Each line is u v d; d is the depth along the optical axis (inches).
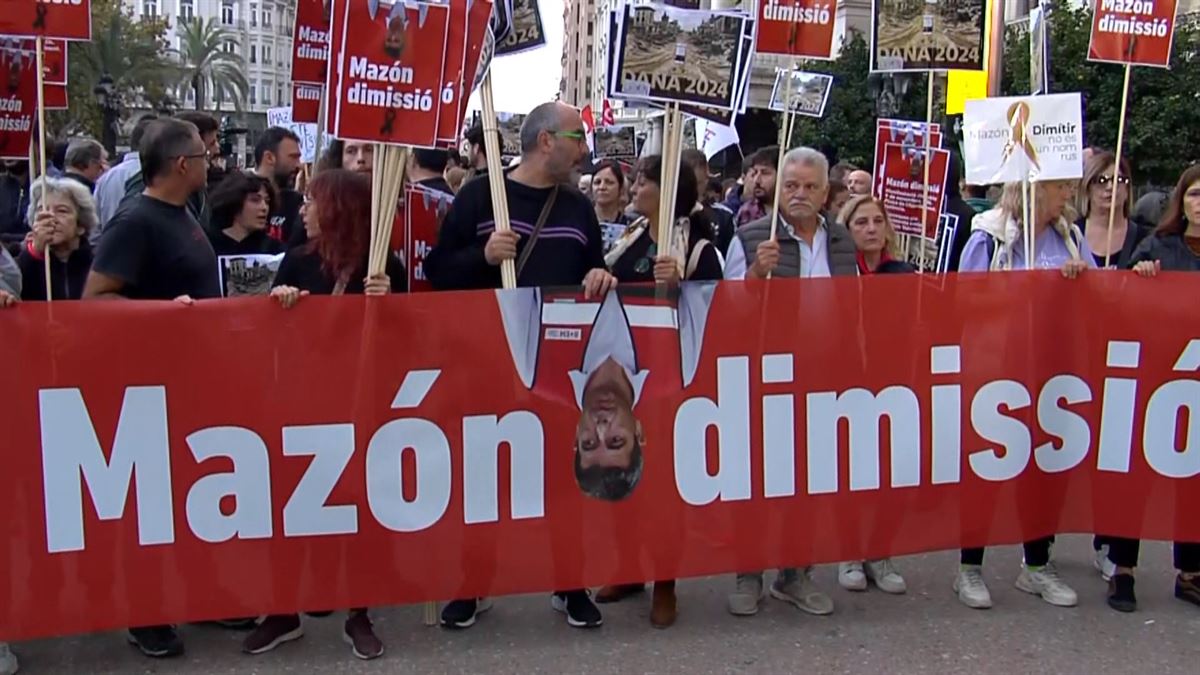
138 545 148.6
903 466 171.8
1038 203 186.4
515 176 168.6
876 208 194.5
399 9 144.3
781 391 166.6
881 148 238.1
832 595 184.1
